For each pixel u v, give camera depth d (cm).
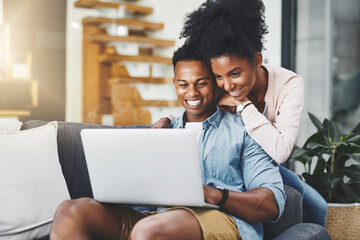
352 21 292
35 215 152
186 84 151
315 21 305
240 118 152
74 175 173
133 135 118
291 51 313
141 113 305
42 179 156
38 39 281
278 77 166
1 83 273
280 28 309
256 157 144
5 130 171
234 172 146
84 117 293
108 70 296
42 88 283
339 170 231
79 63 290
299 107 160
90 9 290
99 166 123
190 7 313
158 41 307
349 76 297
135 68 302
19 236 148
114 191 124
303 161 241
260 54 151
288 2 309
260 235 134
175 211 122
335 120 302
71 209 123
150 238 111
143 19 302
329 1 299
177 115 177
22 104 279
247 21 143
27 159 155
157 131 117
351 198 221
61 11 285
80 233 121
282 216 147
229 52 139
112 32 295
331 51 300
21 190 151
